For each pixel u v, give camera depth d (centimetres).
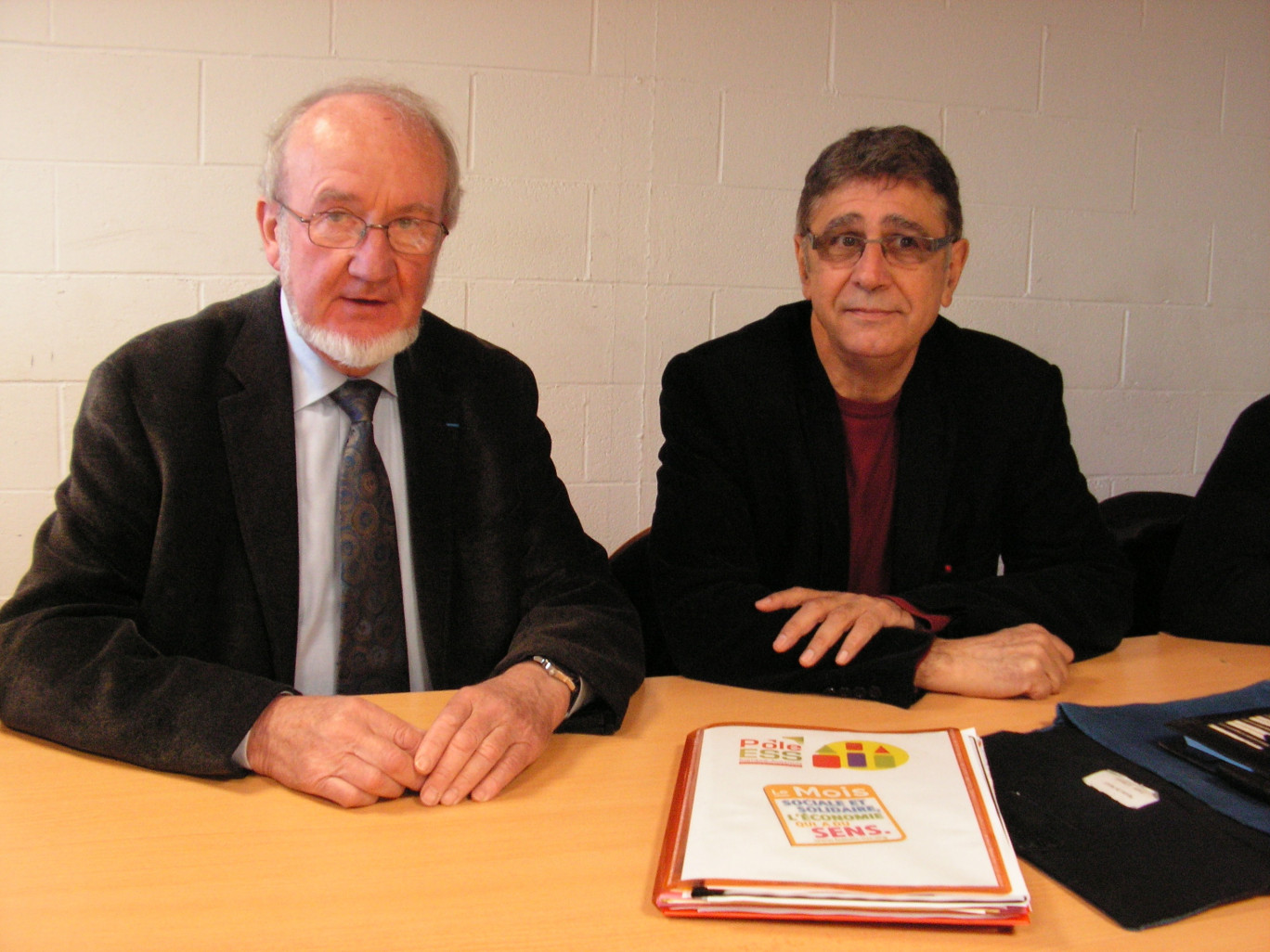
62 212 182
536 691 95
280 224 110
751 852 69
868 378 139
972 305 228
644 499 216
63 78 180
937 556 143
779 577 144
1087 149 230
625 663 105
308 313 110
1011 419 144
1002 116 224
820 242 130
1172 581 144
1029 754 89
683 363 144
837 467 140
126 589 107
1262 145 241
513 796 83
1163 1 230
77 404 186
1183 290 240
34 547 107
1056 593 128
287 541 112
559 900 67
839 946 62
